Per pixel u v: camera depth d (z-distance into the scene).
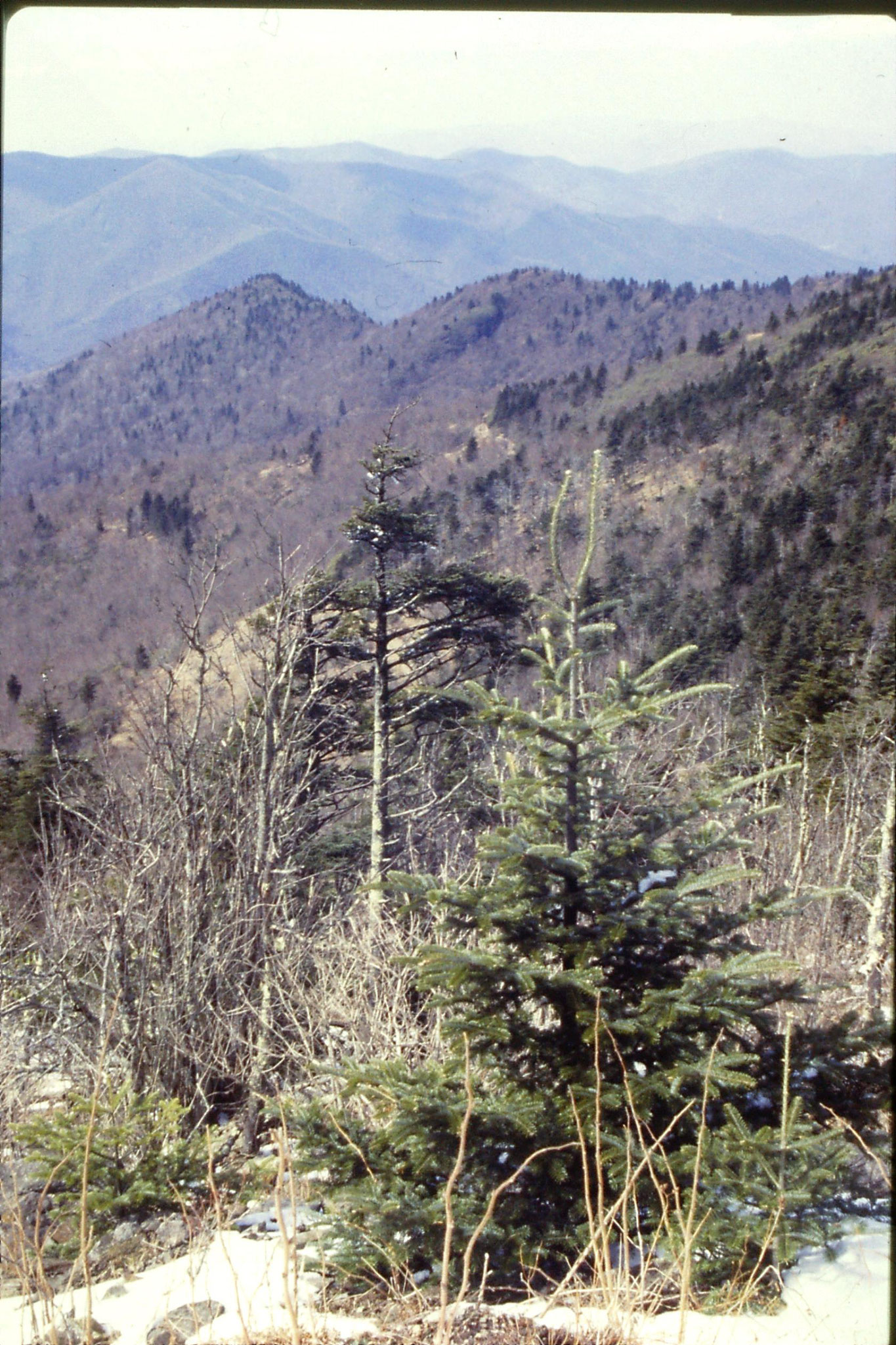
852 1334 3.08
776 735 16.62
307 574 8.57
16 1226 3.78
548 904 4.32
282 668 7.73
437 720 15.59
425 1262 4.08
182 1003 6.62
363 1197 3.85
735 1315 3.29
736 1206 3.63
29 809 14.09
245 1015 6.78
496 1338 3.17
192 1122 6.45
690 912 4.31
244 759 7.93
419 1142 3.95
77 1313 3.98
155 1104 5.93
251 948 6.95
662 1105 4.03
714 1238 3.48
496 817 11.81
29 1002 7.67
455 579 15.42
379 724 15.07
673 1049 4.06
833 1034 4.19
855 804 12.23
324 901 9.52
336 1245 3.98
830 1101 4.05
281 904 7.10
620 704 4.31
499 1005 4.28
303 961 7.28
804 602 34.25
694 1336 3.15
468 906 4.27
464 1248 3.76
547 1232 3.82
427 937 6.67
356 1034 6.21
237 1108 6.73
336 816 13.81
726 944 4.39
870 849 12.09
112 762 7.88
